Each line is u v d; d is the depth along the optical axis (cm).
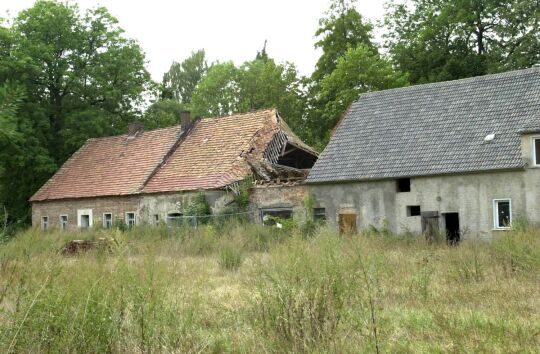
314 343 716
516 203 2778
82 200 4147
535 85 3130
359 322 773
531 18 4312
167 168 3853
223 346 768
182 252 2020
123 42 4903
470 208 2883
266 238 2283
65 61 4581
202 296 959
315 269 821
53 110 4594
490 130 3016
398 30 5422
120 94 4797
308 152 3894
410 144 3175
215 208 3391
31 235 1756
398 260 1571
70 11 4641
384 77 4609
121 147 4400
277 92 5709
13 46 4319
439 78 4781
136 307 732
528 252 1417
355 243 1228
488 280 1291
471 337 757
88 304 680
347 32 5184
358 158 3250
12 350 613
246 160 3575
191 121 4188
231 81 6844
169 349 698
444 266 1510
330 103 4659
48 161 4450
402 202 3047
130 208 3859
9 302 707
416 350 734
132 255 974
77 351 657
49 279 715
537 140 2767
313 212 3262
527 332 783
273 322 759
